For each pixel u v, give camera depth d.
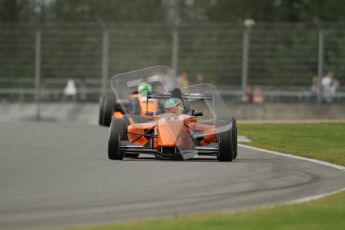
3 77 140.50
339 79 131.88
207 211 36.69
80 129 84.94
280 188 44.09
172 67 136.75
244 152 65.00
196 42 136.25
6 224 33.62
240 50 135.88
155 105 70.56
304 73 133.88
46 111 131.50
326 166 55.78
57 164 53.94
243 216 34.38
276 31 134.50
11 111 132.62
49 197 40.16
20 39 139.38
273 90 134.62
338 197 40.72
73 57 137.62
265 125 93.19
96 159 56.91
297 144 72.19
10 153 60.91
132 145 55.78
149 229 31.42
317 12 190.25
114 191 42.06
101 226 32.38
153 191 42.16
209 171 50.53
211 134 58.31
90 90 137.62
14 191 42.03
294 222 33.22
